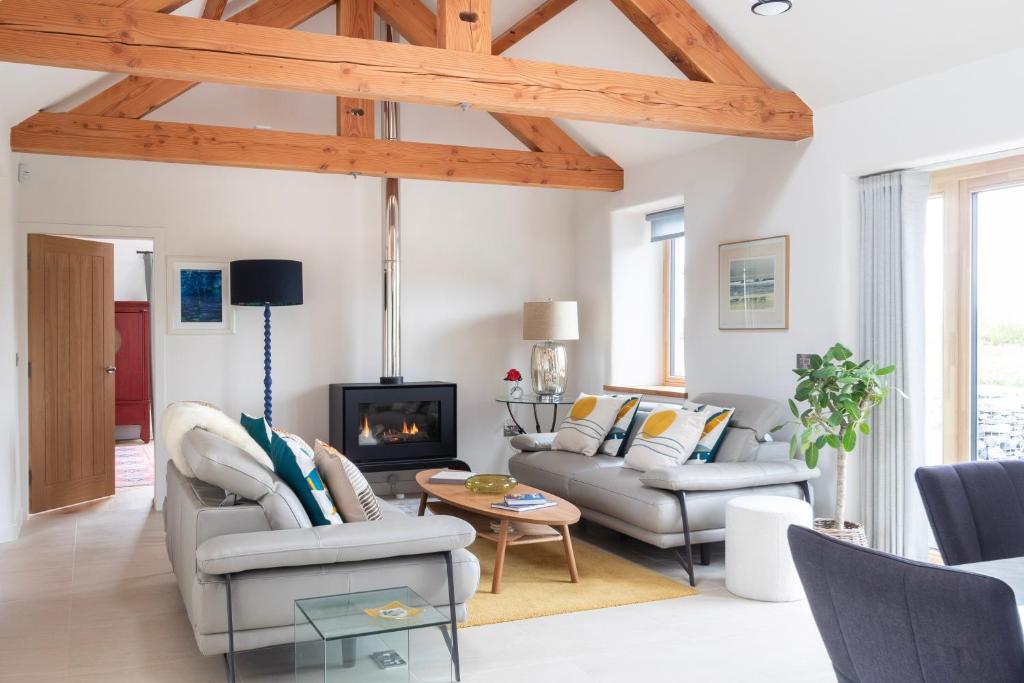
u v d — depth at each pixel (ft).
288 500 10.59
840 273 16.11
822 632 6.05
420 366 23.57
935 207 16.48
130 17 11.68
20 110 16.78
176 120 21.17
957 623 4.90
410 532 10.46
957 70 13.87
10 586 14.32
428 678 9.07
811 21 14.80
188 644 11.66
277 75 12.37
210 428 11.34
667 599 13.65
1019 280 15.06
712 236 19.61
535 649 11.44
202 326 21.27
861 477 15.92
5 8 11.13
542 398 23.04
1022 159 14.88
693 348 20.30
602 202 23.95
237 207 21.53
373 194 22.90
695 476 14.58
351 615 9.02
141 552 16.55
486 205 24.29
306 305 22.26
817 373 14.32
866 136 15.53
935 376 16.51
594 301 24.40
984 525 8.70
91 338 21.47
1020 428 15.02
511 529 14.74
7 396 17.31
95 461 21.65
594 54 19.43
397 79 13.01
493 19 20.16
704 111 15.48
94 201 20.20
